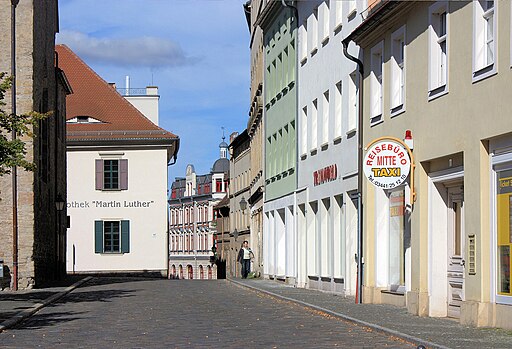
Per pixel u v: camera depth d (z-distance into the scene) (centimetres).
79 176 6431
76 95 6675
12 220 3547
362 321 1952
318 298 2864
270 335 1730
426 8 2164
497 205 1797
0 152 2525
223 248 8931
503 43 1728
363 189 2739
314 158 3625
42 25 3997
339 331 1817
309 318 2153
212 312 2352
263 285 3922
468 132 1894
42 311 2492
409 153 2202
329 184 3344
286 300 2803
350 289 3039
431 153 2112
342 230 3212
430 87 2128
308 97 3744
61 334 1816
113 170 6444
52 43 4519
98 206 6419
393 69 2458
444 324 1897
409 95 2288
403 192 2483
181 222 15162
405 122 2320
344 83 3122
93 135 6425
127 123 6525
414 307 2180
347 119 3077
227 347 1526
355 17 2961
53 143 4584
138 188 6431
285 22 4269
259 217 5441
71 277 5156
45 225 4169
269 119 4841
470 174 1878
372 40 2647
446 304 2147
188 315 2252
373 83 2678
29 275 3569
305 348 1502
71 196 6419
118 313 2356
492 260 1809
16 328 1970
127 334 1786
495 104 1764
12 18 3572
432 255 2161
